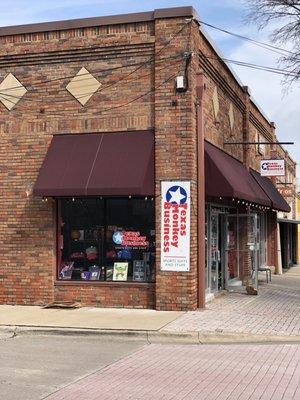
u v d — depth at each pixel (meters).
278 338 10.37
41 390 7.14
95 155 13.49
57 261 14.22
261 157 24.58
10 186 14.41
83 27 14.00
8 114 14.51
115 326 11.25
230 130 18.08
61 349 9.90
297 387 7.26
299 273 27.08
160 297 13.14
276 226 26.73
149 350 9.79
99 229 14.05
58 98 14.20
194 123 13.32
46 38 14.27
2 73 14.60
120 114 13.77
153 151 13.35
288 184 32.03
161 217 13.18
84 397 6.80
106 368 8.40
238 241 19.36
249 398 6.76
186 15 13.20
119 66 13.81
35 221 14.20
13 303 14.21
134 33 13.65
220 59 16.16
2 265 14.34
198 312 12.88
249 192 15.98
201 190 13.36
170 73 13.27
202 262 13.36
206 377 7.82
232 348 9.90
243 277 19.30
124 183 12.84
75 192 13.02
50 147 14.00
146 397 6.82
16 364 8.70
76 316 12.43
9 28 14.50
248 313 12.88
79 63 14.09
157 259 13.19
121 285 13.59
